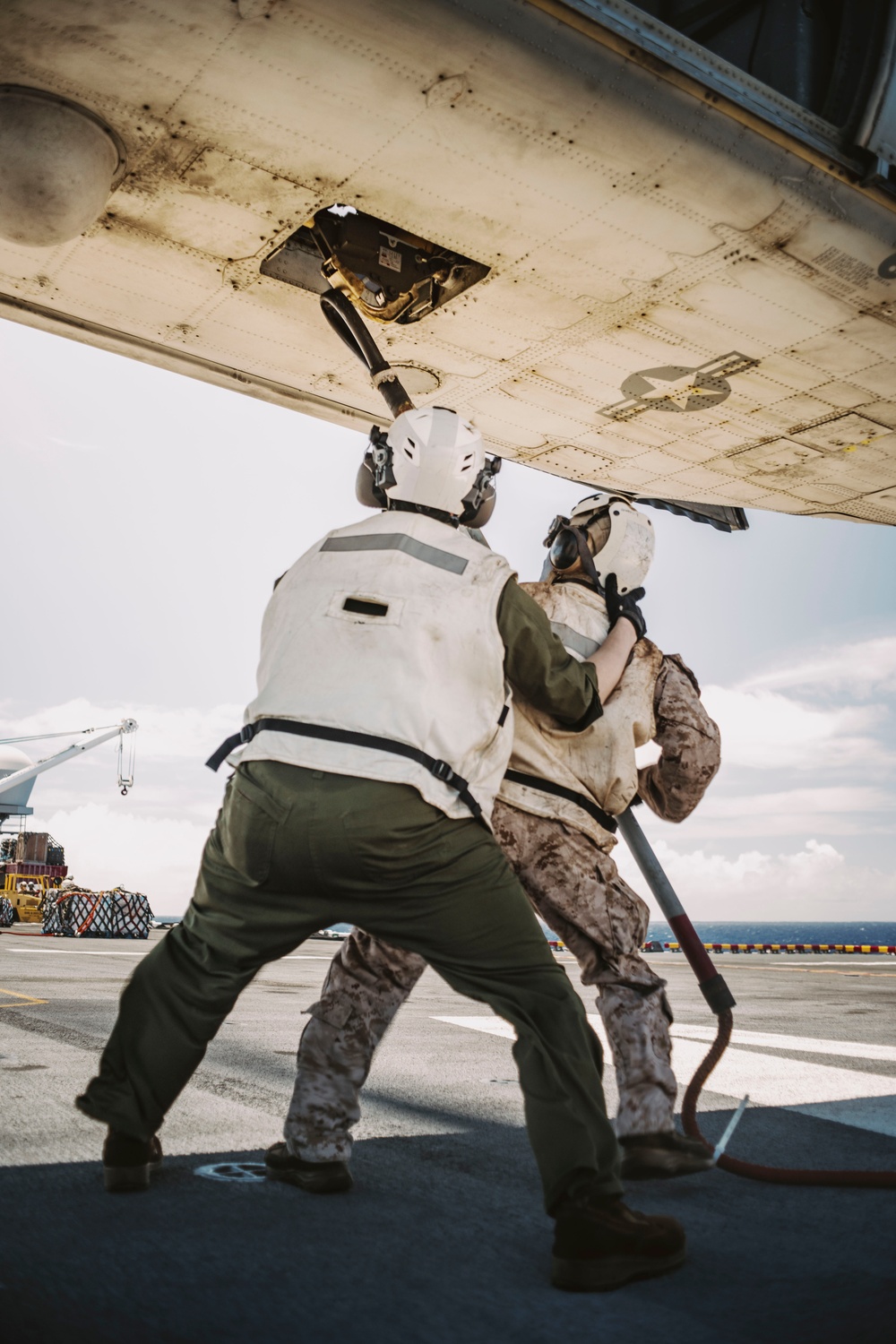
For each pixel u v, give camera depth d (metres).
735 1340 1.12
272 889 1.49
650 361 5.22
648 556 2.24
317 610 1.59
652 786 2.25
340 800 1.41
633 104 3.71
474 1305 1.23
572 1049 1.37
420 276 4.52
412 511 1.75
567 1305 1.23
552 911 1.96
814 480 6.81
